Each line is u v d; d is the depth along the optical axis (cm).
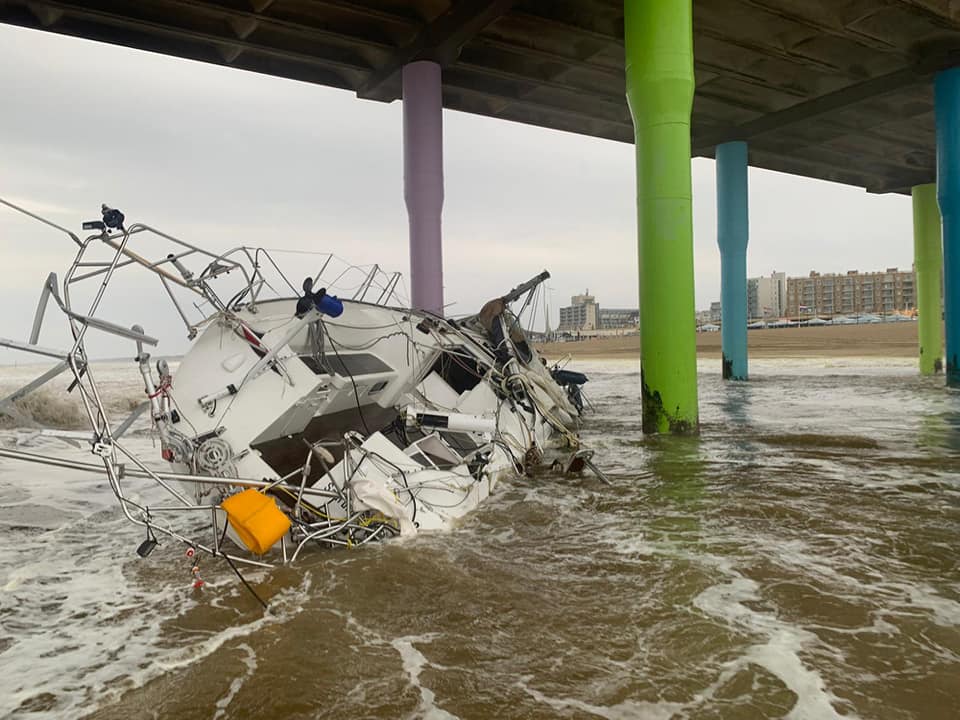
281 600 386
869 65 1662
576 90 1642
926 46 1558
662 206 987
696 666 298
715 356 5059
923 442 896
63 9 1148
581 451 705
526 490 651
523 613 359
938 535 482
